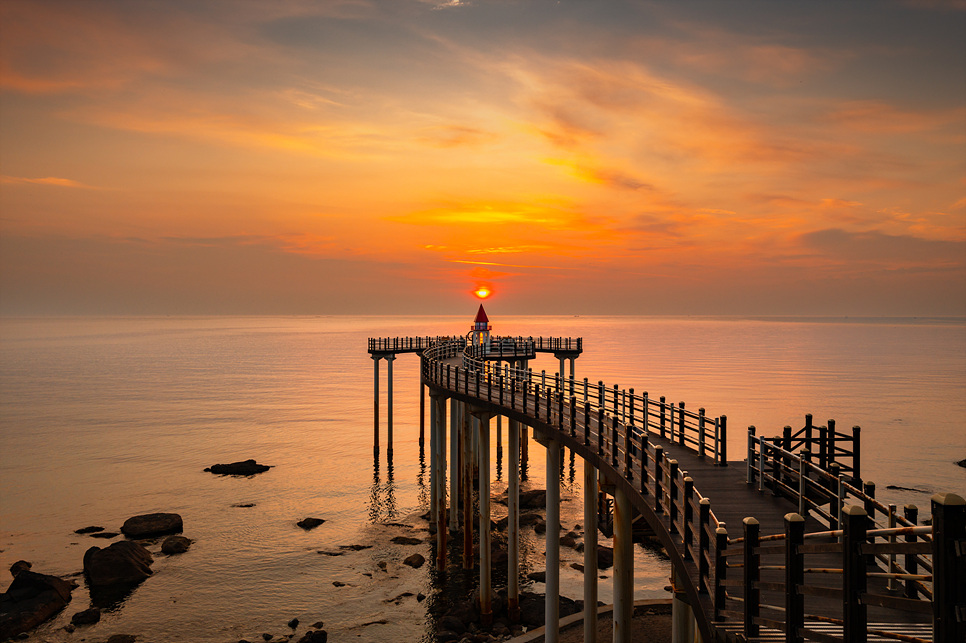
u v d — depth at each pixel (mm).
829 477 12125
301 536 39125
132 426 79562
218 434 74000
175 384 129375
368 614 28922
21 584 30391
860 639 5945
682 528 12586
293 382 134875
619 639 16422
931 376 136500
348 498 47281
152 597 30719
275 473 55000
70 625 27969
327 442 69000
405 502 46094
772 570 11344
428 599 30250
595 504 20062
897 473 54250
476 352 57062
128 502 46469
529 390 29469
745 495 15719
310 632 26562
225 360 193750
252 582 32375
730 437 69500
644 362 167250
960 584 4832
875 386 117125
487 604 27500
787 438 17234
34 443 68562
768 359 183875
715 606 9211
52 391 116062
